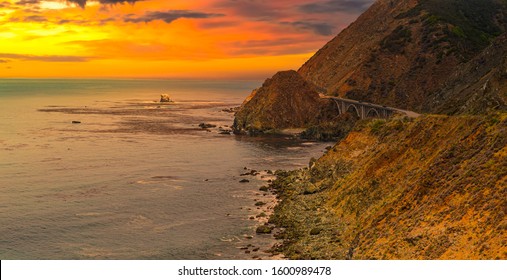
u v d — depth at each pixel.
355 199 92.69
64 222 97.62
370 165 97.88
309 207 100.56
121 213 103.06
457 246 56.09
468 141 76.38
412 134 96.75
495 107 96.62
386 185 89.25
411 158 91.00
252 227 93.56
